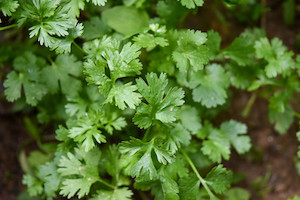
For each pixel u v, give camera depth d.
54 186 0.44
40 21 0.42
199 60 0.43
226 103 0.51
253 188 0.56
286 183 0.56
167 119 0.40
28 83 0.47
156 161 0.43
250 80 0.49
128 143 0.40
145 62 0.48
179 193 0.43
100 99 0.46
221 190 0.44
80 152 0.43
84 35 0.46
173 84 0.46
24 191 0.53
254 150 0.57
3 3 0.41
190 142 0.47
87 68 0.40
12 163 0.55
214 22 0.58
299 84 0.50
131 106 0.40
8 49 0.50
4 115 0.55
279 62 0.47
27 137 0.55
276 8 0.61
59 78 0.47
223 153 0.47
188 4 0.43
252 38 0.49
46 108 0.50
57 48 0.42
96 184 0.45
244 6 0.59
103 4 0.42
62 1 0.42
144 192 0.52
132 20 0.48
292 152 0.57
